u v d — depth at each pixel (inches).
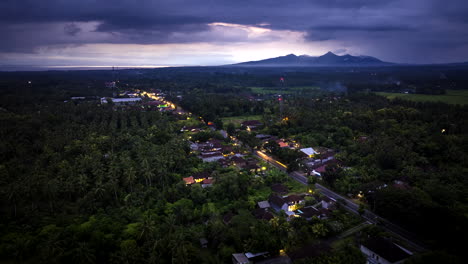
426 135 7490.2
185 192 4958.2
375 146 6820.9
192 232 3895.2
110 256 3395.7
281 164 6697.8
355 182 5319.9
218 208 4601.4
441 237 3592.5
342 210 4466.0
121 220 4153.5
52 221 4121.6
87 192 4790.8
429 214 3762.3
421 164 6122.1
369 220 4301.2
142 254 3388.3
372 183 4943.4
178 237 3599.9
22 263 3417.8
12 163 5762.8
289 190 5315.0
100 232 3715.6
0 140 6678.2
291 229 3769.7
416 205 3929.6
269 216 4222.4
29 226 3937.0
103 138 7003.0
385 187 4670.3
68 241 3567.9
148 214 4330.7
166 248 3479.3
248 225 3846.0
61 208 4473.4
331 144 7677.2
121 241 3654.0
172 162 5738.2
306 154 6943.9
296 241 3673.7
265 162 6781.5
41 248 3489.2
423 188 4896.7
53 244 3425.2
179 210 4355.3
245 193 4997.5
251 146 7652.6
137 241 3673.7
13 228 3922.2
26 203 4498.0
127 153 6304.1
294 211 4480.8
